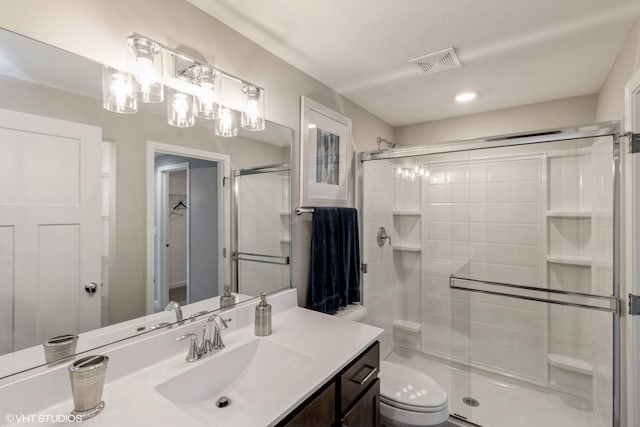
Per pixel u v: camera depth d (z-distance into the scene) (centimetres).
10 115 83
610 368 165
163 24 114
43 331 88
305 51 159
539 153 212
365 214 241
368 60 169
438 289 257
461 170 246
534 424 189
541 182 215
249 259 152
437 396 154
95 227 100
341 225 196
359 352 120
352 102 230
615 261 158
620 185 156
